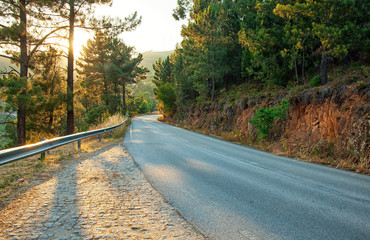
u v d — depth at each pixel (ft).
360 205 14.74
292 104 44.34
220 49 92.38
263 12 62.59
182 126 109.70
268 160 30.58
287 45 59.06
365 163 25.38
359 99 30.83
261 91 63.62
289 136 41.68
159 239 10.51
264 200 15.60
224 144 47.21
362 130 28.19
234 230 11.44
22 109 58.18
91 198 15.58
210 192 17.20
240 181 20.16
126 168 24.52
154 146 41.06
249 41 62.13
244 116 59.82
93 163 26.78
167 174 22.27
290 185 19.12
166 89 154.40
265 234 11.02
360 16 47.29
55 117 88.28
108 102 158.40
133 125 102.89
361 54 50.60
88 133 41.45
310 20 50.37
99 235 10.66
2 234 10.46
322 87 38.86
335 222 12.26
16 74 58.75
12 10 53.31
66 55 65.05
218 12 89.81
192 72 124.67
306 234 10.98
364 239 10.50
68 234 10.64
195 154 33.76
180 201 15.39
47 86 75.87
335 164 28.22
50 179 19.77
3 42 55.06
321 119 36.29
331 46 44.60
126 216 12.94
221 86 103.76
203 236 10.88
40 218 12.26
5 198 15.14
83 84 128.98
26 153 21.53
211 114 84.64
